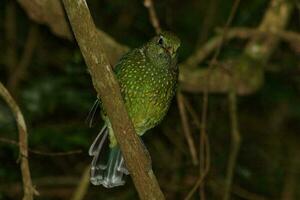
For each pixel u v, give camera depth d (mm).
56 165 14227
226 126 14391
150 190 7801
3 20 14570
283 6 11953
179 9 15086
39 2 10352
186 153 13492
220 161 14102
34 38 13820
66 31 10617
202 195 10484
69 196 13742
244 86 11781
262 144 15539
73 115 13578
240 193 13773
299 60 13953
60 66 14070
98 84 7344
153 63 9484
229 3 14266
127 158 7730
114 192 14078
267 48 11922
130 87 9500
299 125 15961
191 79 11523
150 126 9906
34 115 13109
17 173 13508
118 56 10859
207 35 13742
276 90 14906
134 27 14695
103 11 14617
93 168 9367
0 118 12414
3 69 14453
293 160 15156
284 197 14617
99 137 9438
